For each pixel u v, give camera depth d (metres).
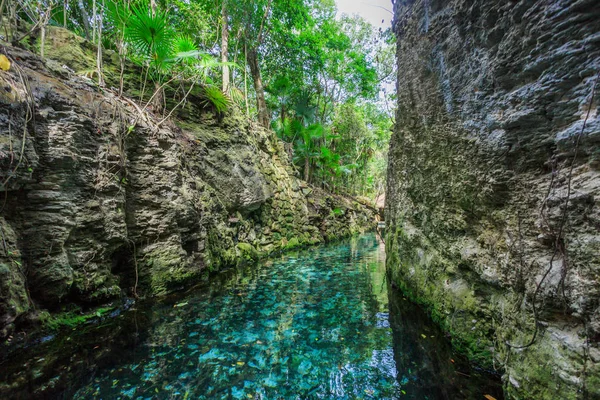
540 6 1.81
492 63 2.29
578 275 1.58
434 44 3.39
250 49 12.49
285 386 2.55
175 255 5.05
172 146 5.34
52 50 5.15
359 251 10.90
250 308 4.51
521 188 2.11
